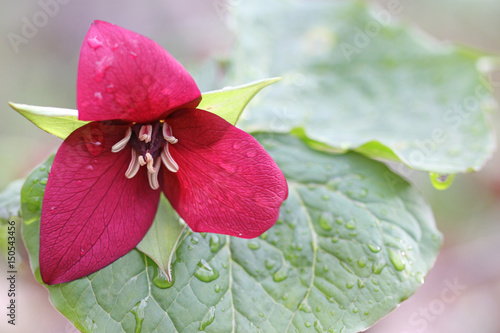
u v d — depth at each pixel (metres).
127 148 0.30
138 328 0.30
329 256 0.31
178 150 0.30
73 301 0.30
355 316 0.30
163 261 0.30
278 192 0.29
